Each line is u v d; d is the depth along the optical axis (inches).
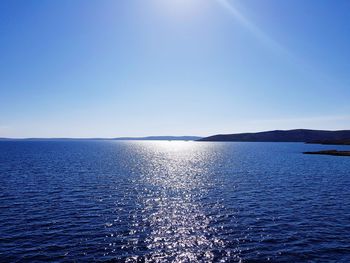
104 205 1348.4
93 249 839.7
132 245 872.9
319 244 877.2
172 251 831.7
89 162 3560.5
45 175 2321.6
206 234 967.0
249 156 4648.1
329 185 1895.9
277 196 1549.0
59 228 1016.9
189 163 3560.5
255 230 1003.9
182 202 1416.1
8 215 1165.7
